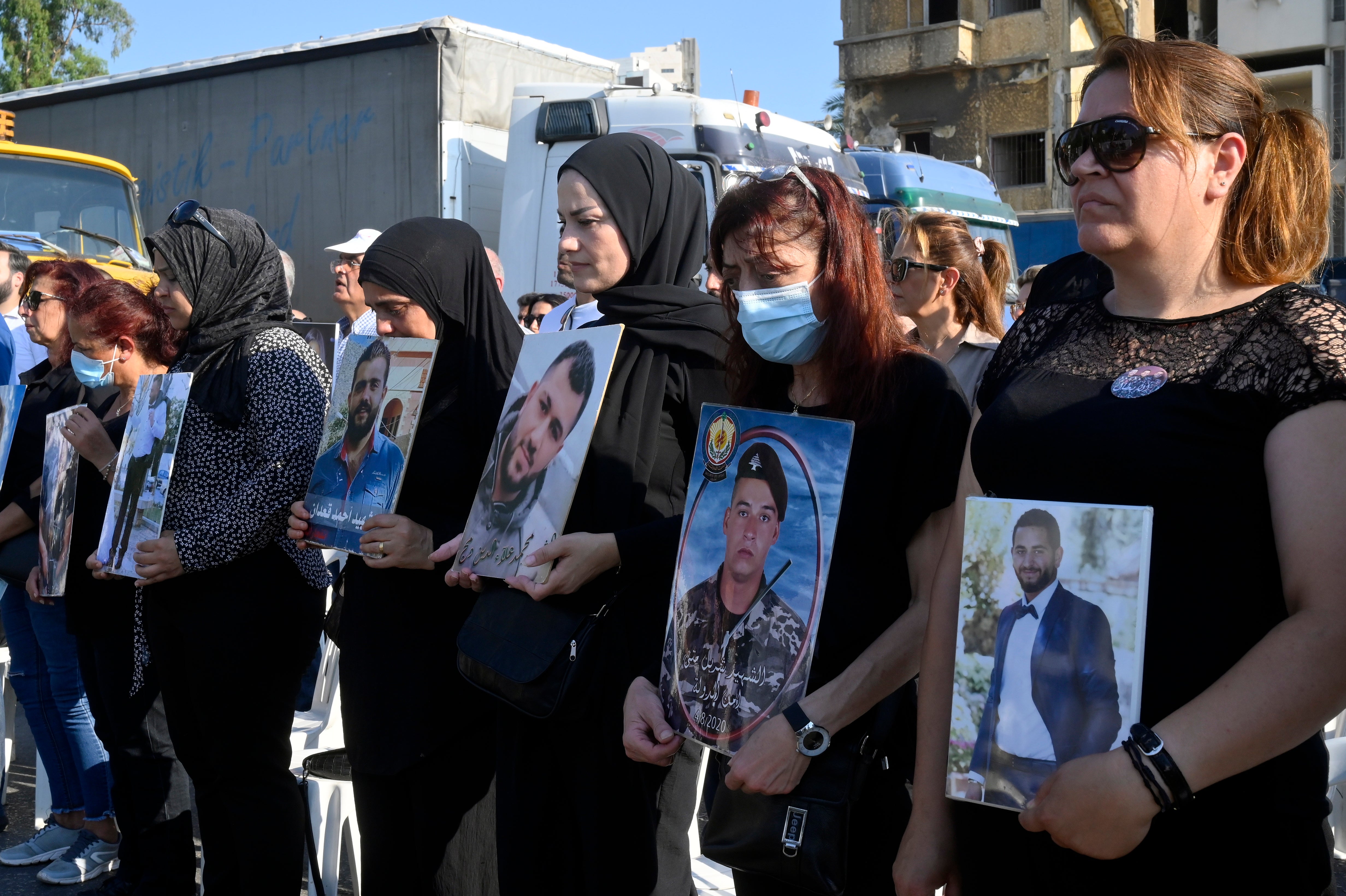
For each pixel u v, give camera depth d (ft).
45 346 14.39
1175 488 4.75
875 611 6.39
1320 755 4.91
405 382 8.96
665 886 7.80
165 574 9.77
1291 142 4.98
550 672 7.29
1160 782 4.42
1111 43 5.13
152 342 12.57
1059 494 5.04
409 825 9.06
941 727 5.61
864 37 76.02
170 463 9.89
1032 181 72.79
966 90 74.08
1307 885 4.77
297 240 32.81
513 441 8.19
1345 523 4.33
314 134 32.22
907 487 6.33
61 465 11.82
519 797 7.79
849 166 31.09
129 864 12.25
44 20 104.01
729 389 7.27
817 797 6.03
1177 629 4.73
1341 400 4.41
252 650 9.98
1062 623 4.82
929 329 13.42
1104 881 4.94
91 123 38.27
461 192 29.91
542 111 28.09
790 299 6.48
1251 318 4.80
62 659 13.09
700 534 6.69
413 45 30.22
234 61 33.99
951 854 5.51
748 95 31.35
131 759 11.46
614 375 8.00
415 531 8.73
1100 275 6.48
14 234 27.89
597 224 8.15
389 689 8.86
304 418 10.09
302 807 10.47
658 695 6.89
